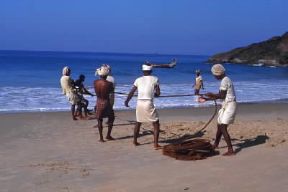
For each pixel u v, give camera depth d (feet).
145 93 33.91
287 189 23.39
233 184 24.59
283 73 193.16
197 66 266.16
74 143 36.60
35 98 70.79
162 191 23.89
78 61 311.47
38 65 216.74
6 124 45.52
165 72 169.78
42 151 33.88
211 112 59.26
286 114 60.08
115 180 26.40
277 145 34.45
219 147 34.24
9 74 136.67
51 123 46.32
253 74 181.68
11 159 31.42
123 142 36.65
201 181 25.39
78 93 48.78
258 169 27.43
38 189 24.97
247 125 44.21
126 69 195.62
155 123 34.12
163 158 31.35
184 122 46.44
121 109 59.52
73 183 25.96
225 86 31.40
